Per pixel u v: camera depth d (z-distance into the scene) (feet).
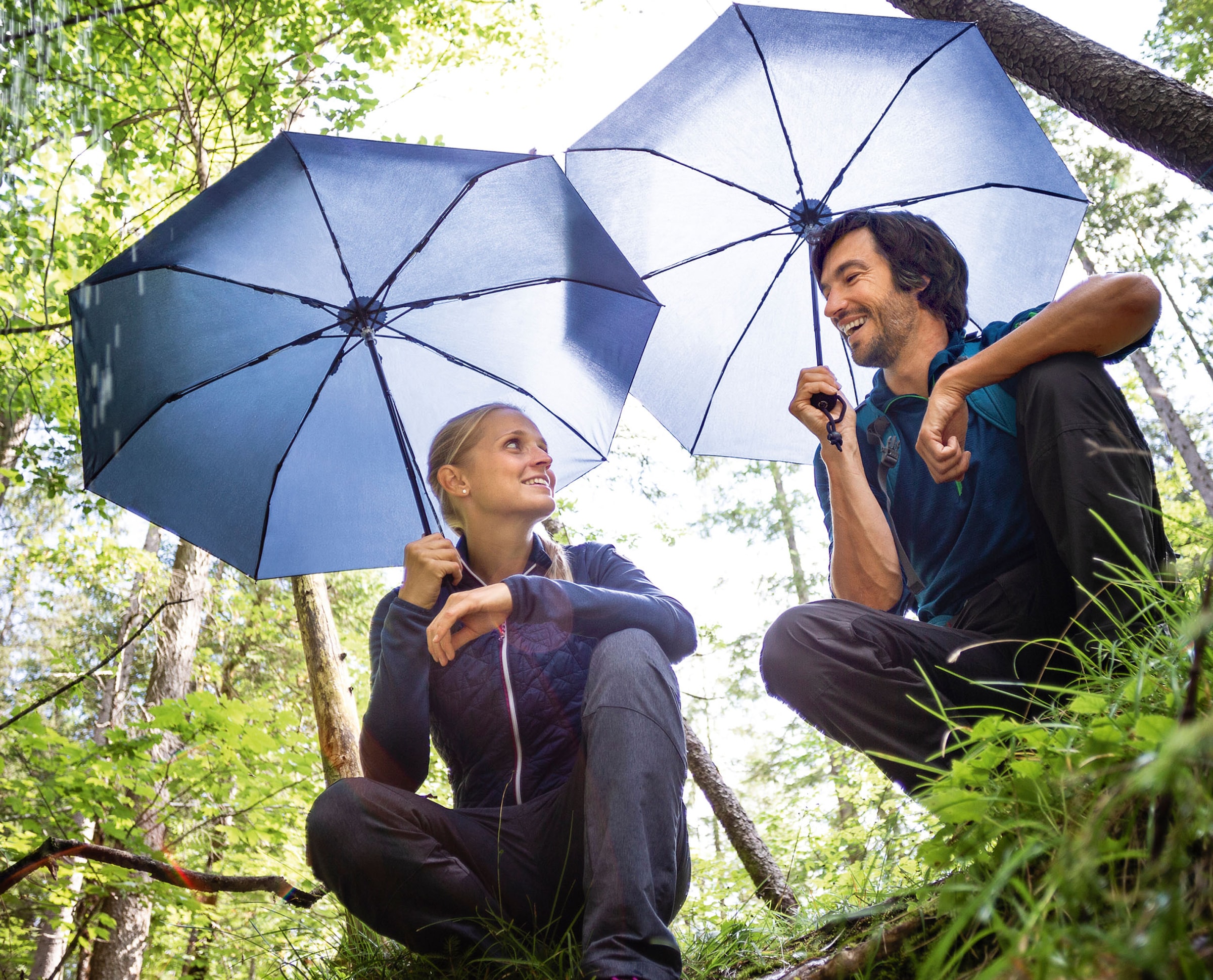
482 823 5.74
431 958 5.74
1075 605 5.39
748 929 5.86
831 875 12.04
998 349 5.74
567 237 8.32
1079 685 4.37
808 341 9.61
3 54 17.60
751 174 9.57
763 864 13.08
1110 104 9.89
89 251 21.44
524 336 8.72
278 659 42.96
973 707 5.30
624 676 4.96
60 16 17.80
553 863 5.66
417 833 5.49
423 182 8.05
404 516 8.47
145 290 8.06
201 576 36.29
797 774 30.42
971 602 5.91
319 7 21.30
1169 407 37.29
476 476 6.93
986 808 3.39
